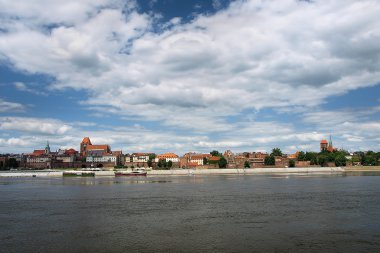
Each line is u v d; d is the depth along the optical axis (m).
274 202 88.88
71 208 82.12
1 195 114.88
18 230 57.97
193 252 44.75
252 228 57.38
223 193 114.25
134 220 65.69
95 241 50.47
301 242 48.53
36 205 88.25
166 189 133.12
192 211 75.56
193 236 52.47
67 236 53.53
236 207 80.69
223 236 52.22
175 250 45.69
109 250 46.12
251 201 91.50
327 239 50.03
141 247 47.19
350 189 125.19
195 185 154.62
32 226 61.09
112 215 71.56
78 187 148.62
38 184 172.00
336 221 62.56
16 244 49.31
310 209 76.50
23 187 151.50
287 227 57.88
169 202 91.38
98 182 186.75
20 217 70.38
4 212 77.00
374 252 44.00
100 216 70.50
